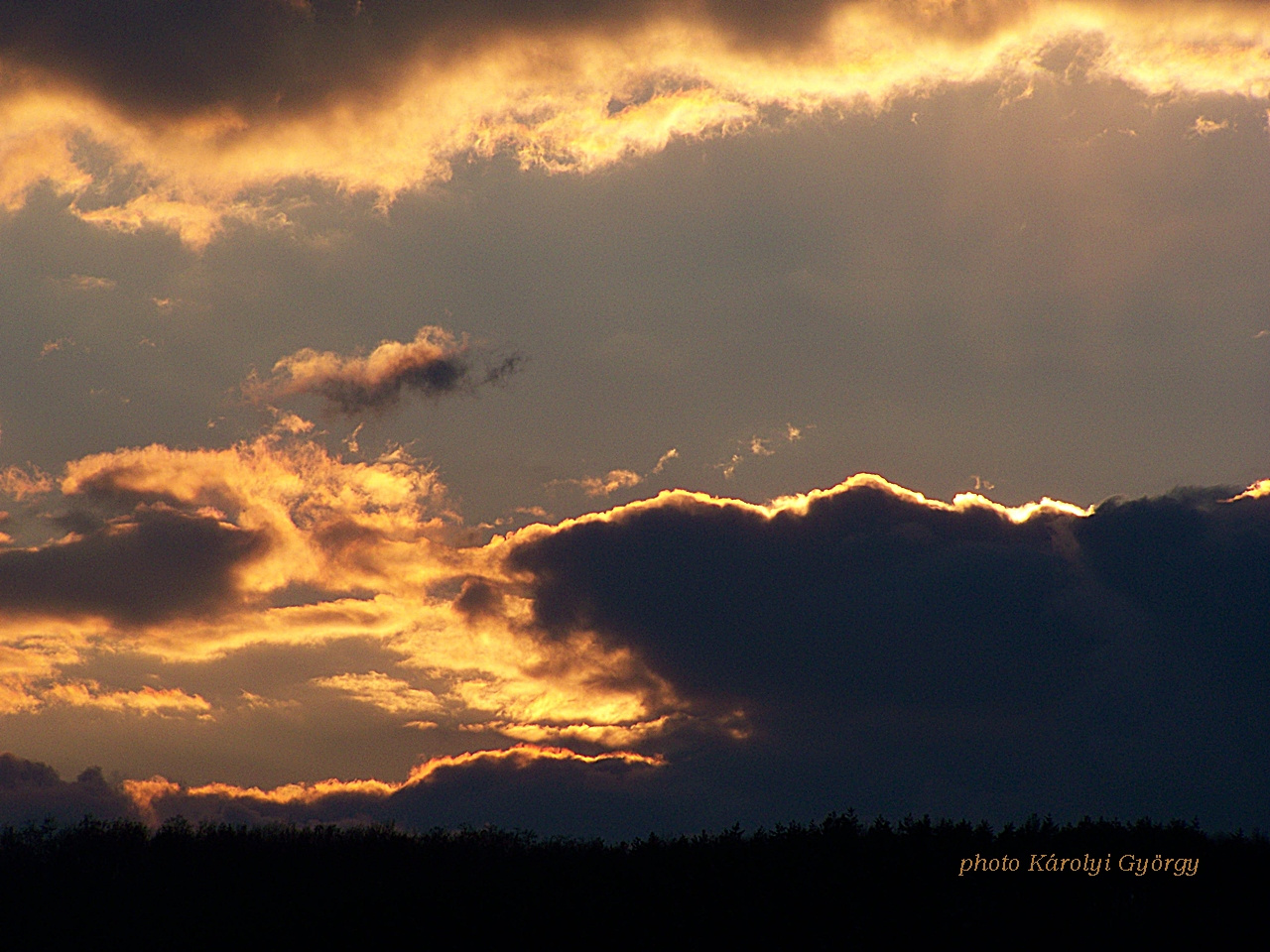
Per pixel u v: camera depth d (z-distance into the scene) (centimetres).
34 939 11850
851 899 11881
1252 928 11006
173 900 12950
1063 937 11069
